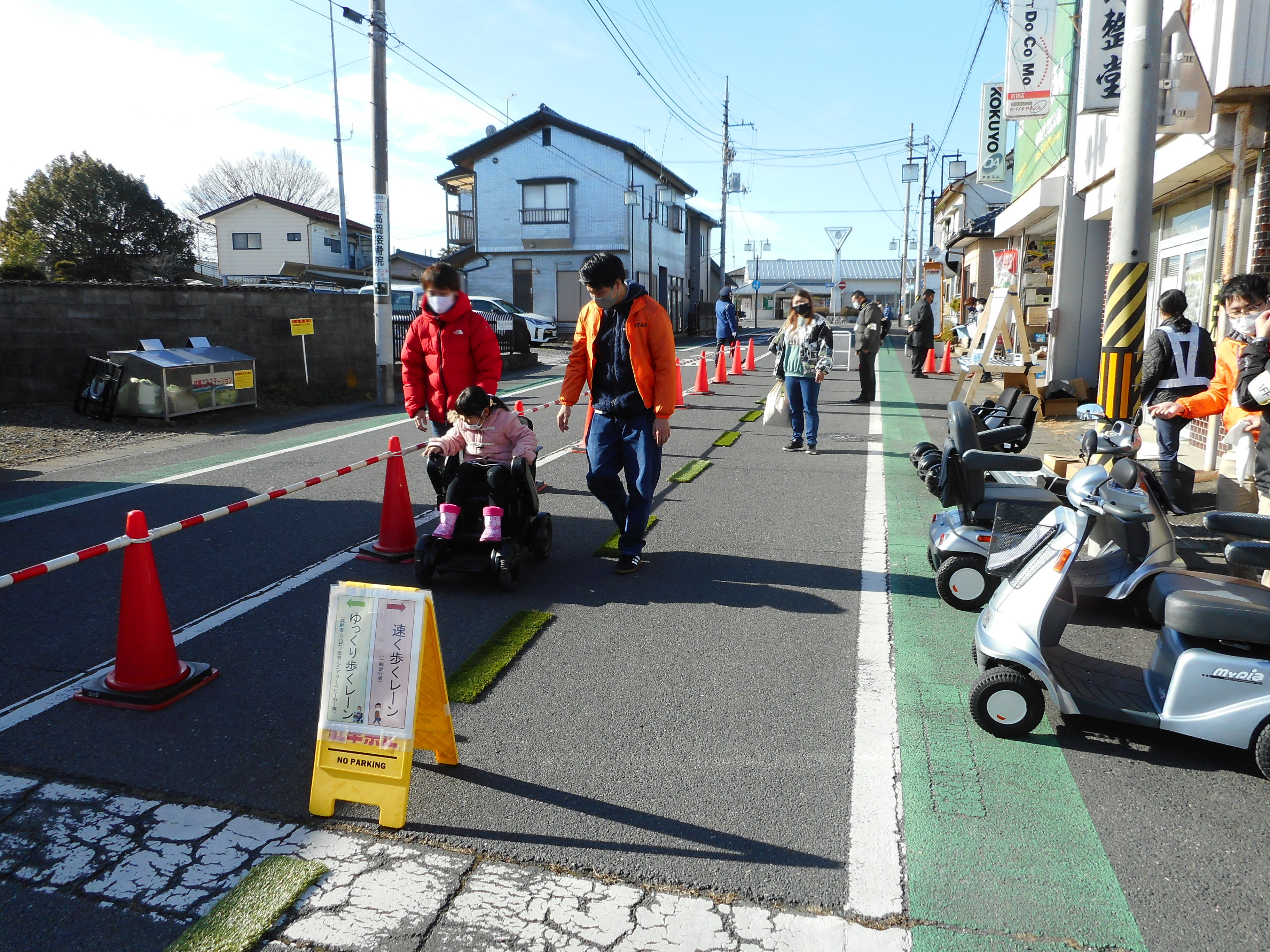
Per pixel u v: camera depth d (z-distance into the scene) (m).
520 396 14.76
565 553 5.87
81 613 4.66
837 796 3.03
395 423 12.06
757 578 5.34
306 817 2.91
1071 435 10.25
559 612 4.78
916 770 3.20
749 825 2.86
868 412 12.65
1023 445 7.73
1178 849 2.75
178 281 39.09
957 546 4.85
